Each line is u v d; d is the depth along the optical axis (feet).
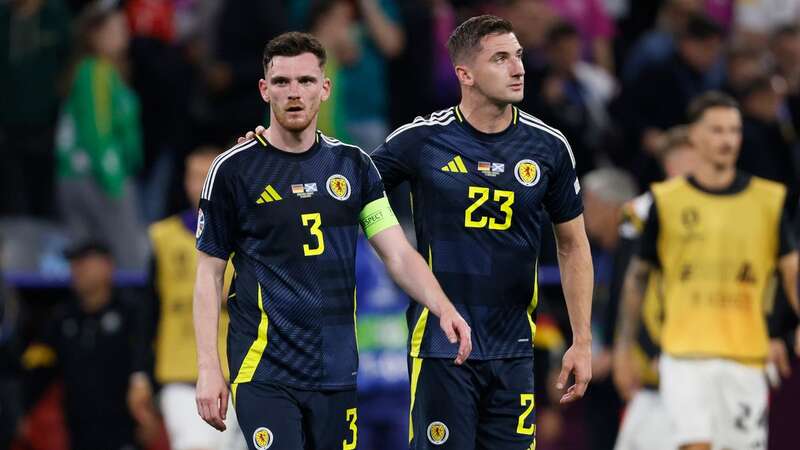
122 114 163.32
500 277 85.40
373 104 164.45
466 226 85.35
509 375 86.02
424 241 86.17
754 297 111.34
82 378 135.13
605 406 133.90
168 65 171.12
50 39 166.20
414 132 86.28
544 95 163.32
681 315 111.55
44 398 137.80
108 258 135.54
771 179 156.97
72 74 164.04
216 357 80.07
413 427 87.04
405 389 132.05
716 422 111.65
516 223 85.56
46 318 144.77
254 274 81.35
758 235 111.14
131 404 128.57
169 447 135.33
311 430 81.97
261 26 160.25
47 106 166.91
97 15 162.81
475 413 86.12
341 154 83.05
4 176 166.09
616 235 136.46
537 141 85.97
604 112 169.17
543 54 165.07
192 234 124.98
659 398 117.80
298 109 80.38
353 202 82.53
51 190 169.89
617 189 137.28
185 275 124.67
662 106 167.02
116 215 162.81
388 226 82.89
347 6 159.02
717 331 111.04
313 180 82.02
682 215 111.34
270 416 80.33
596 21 184.75
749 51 167.94
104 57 163.12
